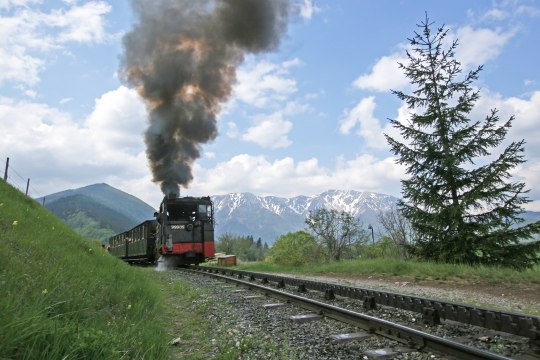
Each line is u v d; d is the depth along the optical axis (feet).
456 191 55.88
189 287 39.47
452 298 30.71
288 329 20.21
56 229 36.04
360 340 17.78
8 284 13.80
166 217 77.92
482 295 32.09
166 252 76.54
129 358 12.80
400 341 16.87
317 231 97.81
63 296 15.64
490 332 18.11
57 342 10.64
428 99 59.72
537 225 49.65
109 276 26.61
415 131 58.03
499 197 51.96
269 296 32.81
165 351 15.31
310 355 15.69
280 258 113.09
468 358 13.94
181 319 24.57
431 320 20.34
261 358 15.46
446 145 56.34
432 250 56.59
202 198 81.97
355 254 103.30
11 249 20.01
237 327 20.97
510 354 15.01
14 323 10.21
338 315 22.06
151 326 18.34
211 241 80.53
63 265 22.02
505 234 51.13
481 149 55.26
